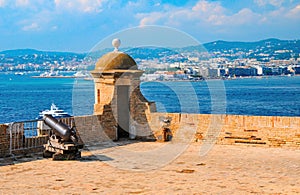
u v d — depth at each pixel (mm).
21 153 14406
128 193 9984
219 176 11719
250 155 14633
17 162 13438
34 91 109125
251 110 61375
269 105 68125
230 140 16672
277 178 11453
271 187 10516
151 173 12102
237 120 16547
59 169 12562
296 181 11125
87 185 10734
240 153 15016
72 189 10344
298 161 13586
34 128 15297
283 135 15836
